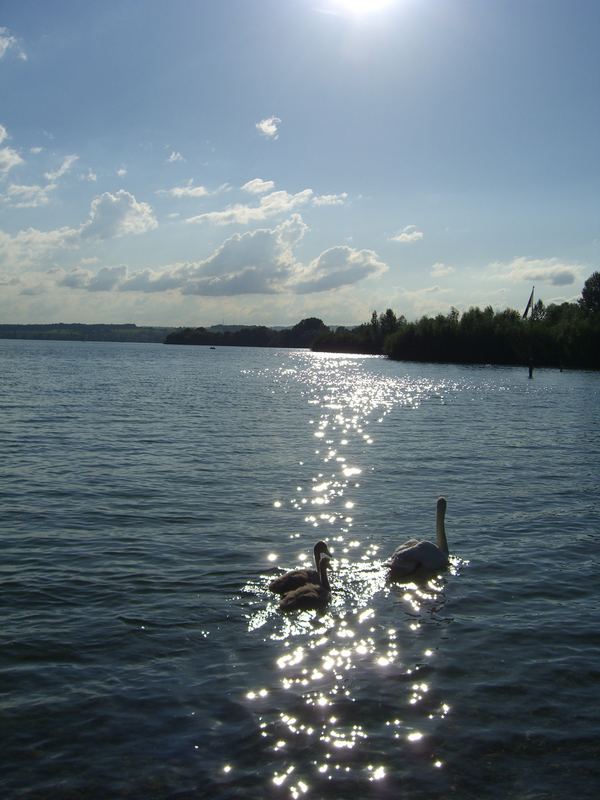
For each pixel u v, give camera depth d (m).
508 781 7.02
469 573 13.12
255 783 6.93
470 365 126.44
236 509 17.66
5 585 11.95
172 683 8.77
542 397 56.72
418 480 21.78
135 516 16.73
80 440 28.69
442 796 6.80
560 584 12.53
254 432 32.75
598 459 26.03
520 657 9.62
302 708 8.26
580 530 16.17
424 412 44.28
